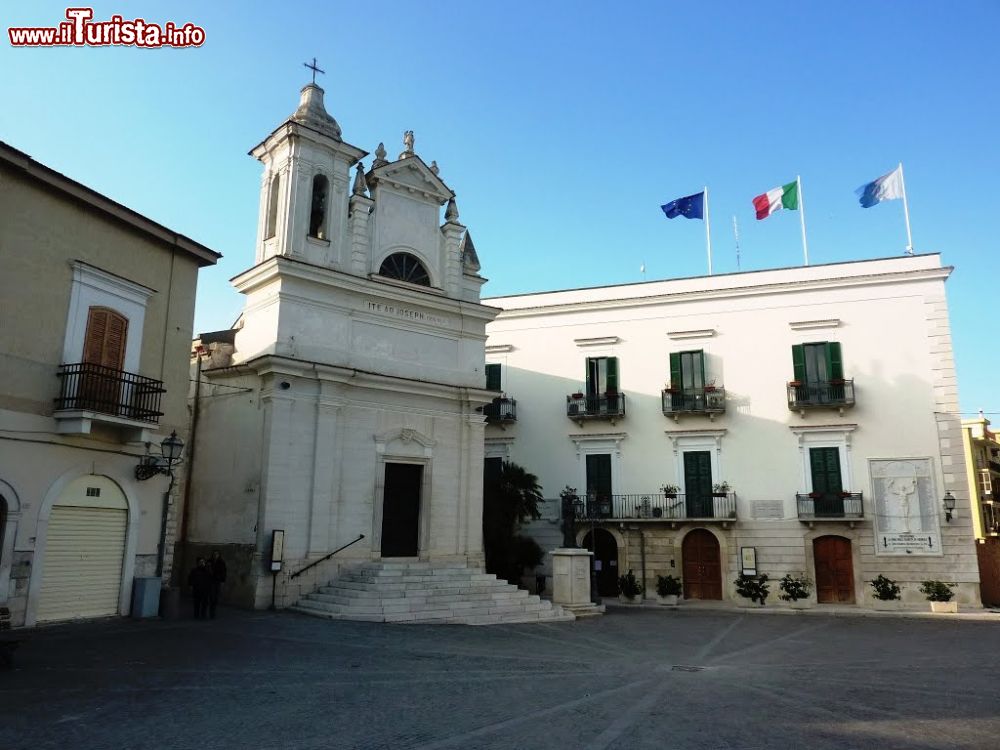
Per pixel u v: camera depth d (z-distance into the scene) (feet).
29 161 47.91
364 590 66.49
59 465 50.19
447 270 86.89
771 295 99.50
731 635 61.82
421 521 79.25
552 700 34.63
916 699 35.81
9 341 47.24
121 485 54.90
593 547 101.09
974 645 56.44
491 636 56.59
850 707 33.91
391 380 77.82
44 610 49.52
